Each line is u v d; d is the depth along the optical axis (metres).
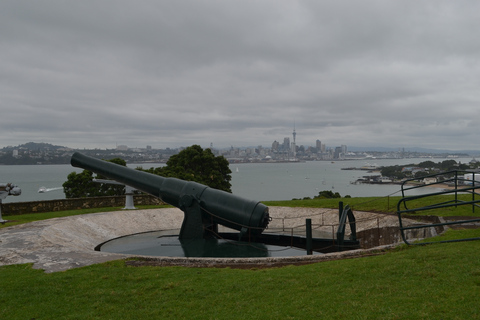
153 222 18.53
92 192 33.00
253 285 6.74
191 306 5.94
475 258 6.93
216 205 13.23
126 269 8.14
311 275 7.09
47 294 6.68
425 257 7.38
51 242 11.34
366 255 8.92
